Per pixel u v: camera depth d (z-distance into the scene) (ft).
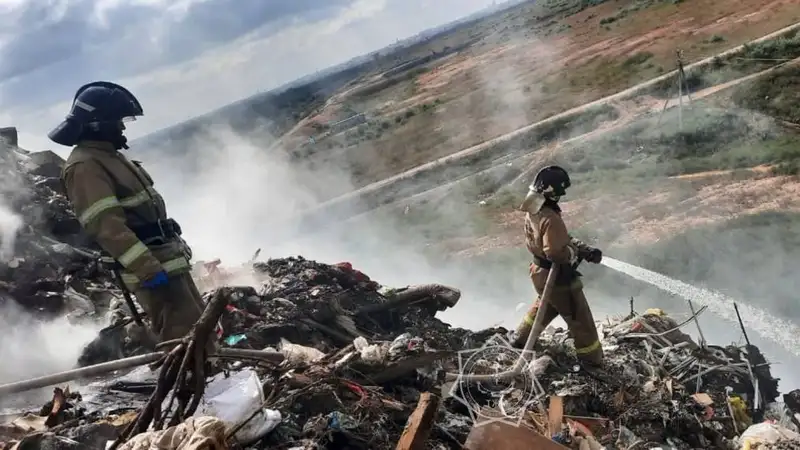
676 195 71.41
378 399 13.99
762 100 90.12
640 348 20.74
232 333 18.33
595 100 116.88
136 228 13.38
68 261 22.95
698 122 89.30
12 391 11.41
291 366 14.46
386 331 21.98
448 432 13.73
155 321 13.78
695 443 16.19
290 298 21.04
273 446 11.90
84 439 12.18
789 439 15.98
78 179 12.67
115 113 13.03
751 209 62.80
